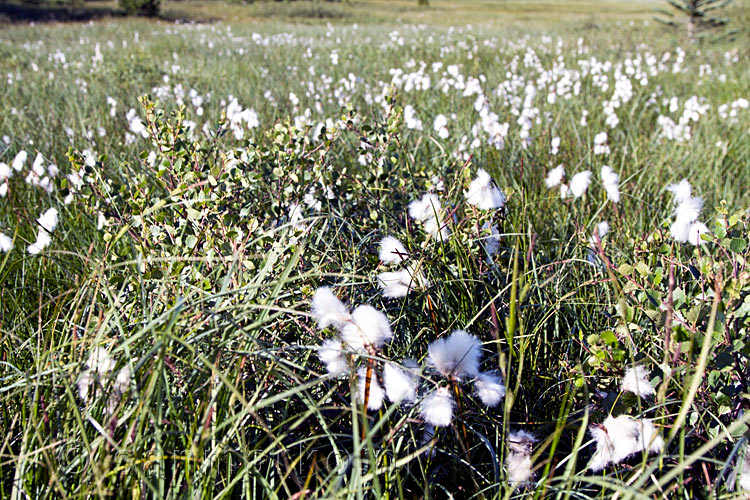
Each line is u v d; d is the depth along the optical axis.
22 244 0.89
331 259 0.69
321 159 0.82
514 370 0.62
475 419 0.59
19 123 1.57
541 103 1.92
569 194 0.94
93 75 2.58
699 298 0.61
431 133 1.32
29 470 0.49
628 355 0.59
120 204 0.76
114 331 0.61
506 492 0.50
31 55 3.61
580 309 0.71
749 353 0.55
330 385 0.60
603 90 2.03
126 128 1.57
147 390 0.48
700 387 0.57
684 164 1.29
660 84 2.43
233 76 2.52
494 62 3.14
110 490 0.47
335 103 1.83
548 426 0.59
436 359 0.51
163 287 0.60
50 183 0.94
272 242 0.67
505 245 0.87
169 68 2.85
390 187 0.86
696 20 5.13
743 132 1.56
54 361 0.53
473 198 0.69
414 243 0.73
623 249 0.80
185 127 0.78
